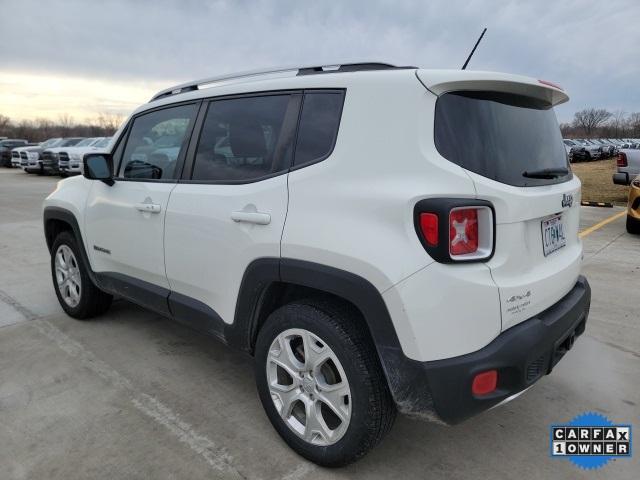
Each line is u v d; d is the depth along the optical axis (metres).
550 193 2.33
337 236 2.11
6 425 2.69
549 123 2.63
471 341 1.98
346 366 2.15
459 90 2.13
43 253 6.69
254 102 2.67
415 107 2.04
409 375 2.00
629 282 5.29
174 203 2.93
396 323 1.99
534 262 2.26
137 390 3.07
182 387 3.11
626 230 8.34
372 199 2.06
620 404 2.97
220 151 2.80
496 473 2.38
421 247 1.95
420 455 2.50
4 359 3.46
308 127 2.39
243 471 2.35
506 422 2.79
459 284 1.94
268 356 2.48
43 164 20.81
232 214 2.54
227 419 2.77
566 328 2.33
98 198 3.60
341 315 2.21
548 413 2.88
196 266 2.82
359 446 2.19
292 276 2.29
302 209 2.27
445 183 1.95
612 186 16.05
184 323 3.06
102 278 3.71
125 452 2.48
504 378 2.04
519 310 2.11
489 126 2.17
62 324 4.10
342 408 2.22
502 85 2.21
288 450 2.50
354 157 2.16
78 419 2.75
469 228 1.98
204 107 2.95
